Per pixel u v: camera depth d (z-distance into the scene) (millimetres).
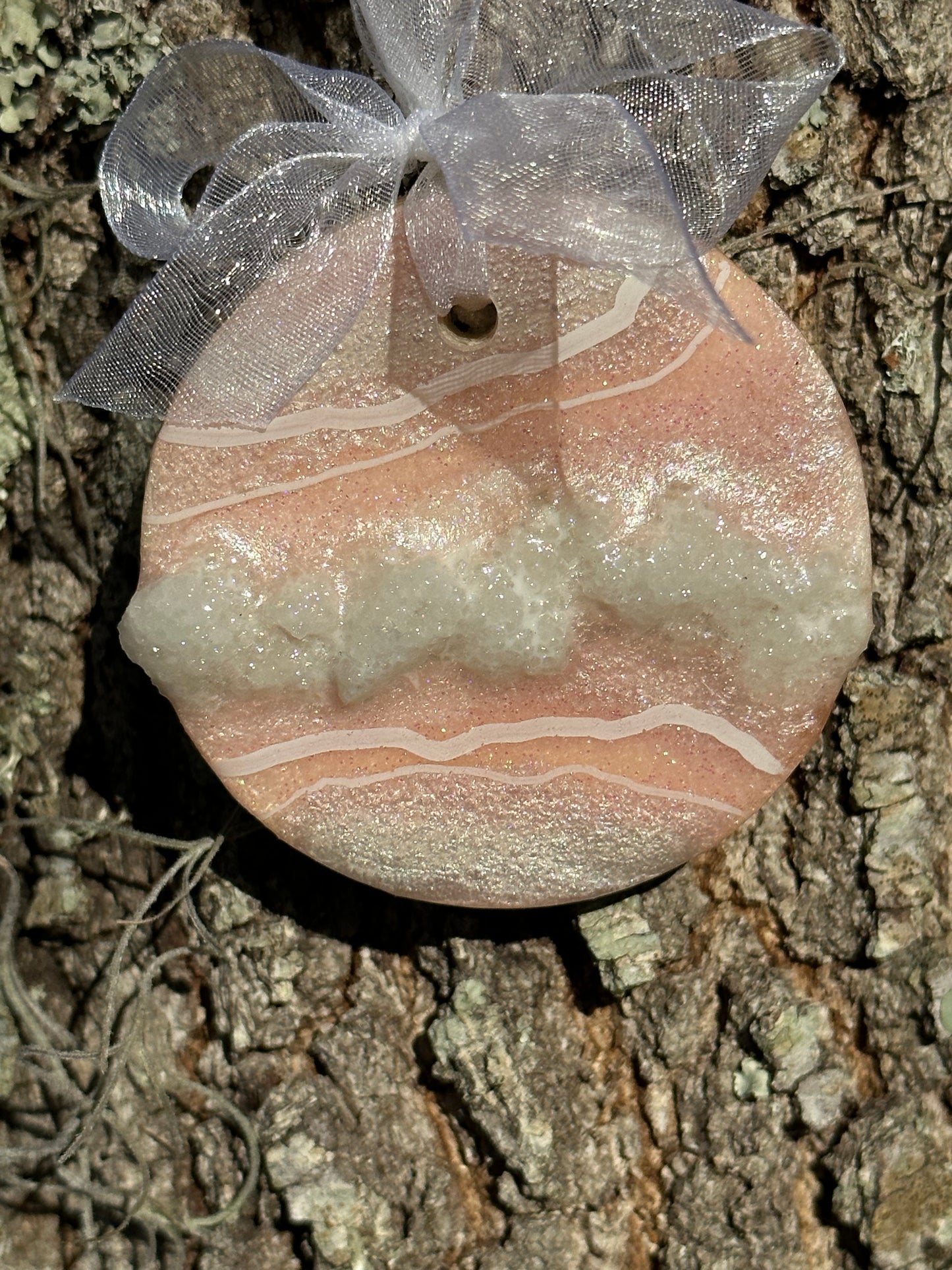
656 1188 190
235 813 190
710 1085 188
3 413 197
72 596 200
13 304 192
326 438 167
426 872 173
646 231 148
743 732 170
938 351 183
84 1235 196
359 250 161
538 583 167
